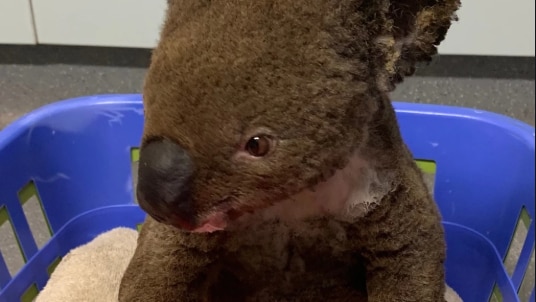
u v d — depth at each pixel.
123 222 0.69
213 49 0.28
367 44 0.30
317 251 0.39
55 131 0.64
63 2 0.76
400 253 0.38
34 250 0.63
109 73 0.85
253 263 0.39
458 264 0.64
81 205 0.67
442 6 0.30
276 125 0.28
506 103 0.82
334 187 0.35
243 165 0.29
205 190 0.29
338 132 0.29
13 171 0.61
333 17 0.28
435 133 0.64
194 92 0.28
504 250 0.61
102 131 0.66
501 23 0.73
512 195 0.60
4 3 0.76
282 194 0.30
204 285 0.40
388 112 0.37
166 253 0.38
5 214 0.60
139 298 0.39
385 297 0.38
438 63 0.80
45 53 0.85
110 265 0.60
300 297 0.41
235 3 0.28
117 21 0.76
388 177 0.36
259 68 0.28
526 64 0.80
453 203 0.65
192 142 0.28
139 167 0.29
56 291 0.57
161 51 0.29
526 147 0.59
